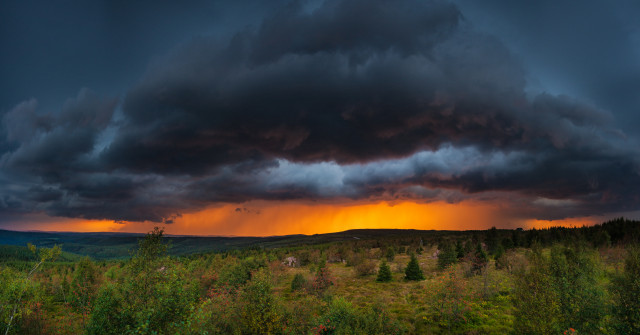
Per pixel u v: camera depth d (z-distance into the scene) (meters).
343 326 17.66
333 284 37.31
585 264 16.66
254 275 16.31
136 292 11.95
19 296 19.75
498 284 29.61
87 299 22.12
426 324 22.56
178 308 12.20
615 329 13.94
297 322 16.48
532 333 16.05
